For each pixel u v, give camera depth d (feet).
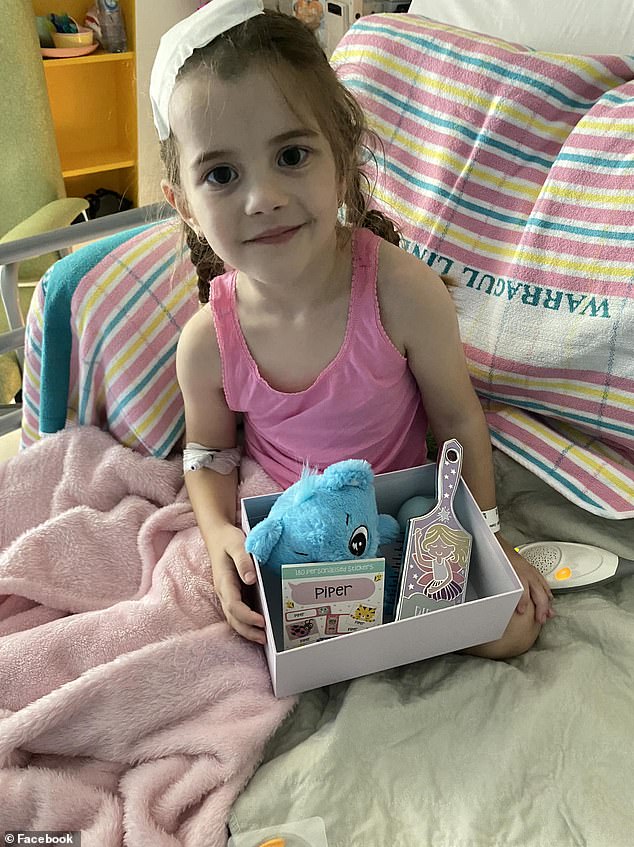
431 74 3.38
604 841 2.23
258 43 2.35
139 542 3.16
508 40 3.72
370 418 3.08
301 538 2.56
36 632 2.76
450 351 2.98
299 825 2.33
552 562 3.02
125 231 3.61
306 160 2.43
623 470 3.06
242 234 2.48
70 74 7.28
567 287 3.00
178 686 2.64
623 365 2.93
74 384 3.58
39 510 3.35
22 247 3.42
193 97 2.34
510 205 3.22
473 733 2.52
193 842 2.29
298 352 2.97
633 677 2.63
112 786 2.52
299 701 2.71
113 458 3.41
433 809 2.35
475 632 2.64
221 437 3.38
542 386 3.18
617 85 3.17
